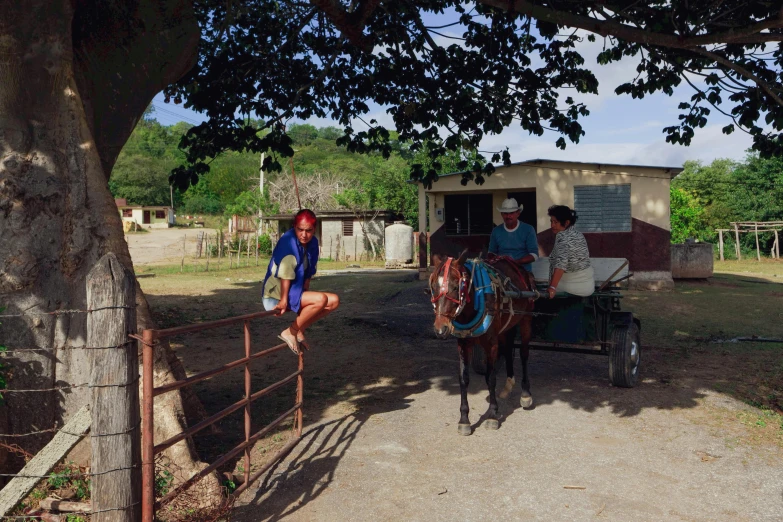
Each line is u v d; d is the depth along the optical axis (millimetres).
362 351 10133
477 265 5688
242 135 9344
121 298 3307
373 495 4668
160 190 84688
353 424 6316
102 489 3293
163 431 4941
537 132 9516
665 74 8711
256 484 4891
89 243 5160
